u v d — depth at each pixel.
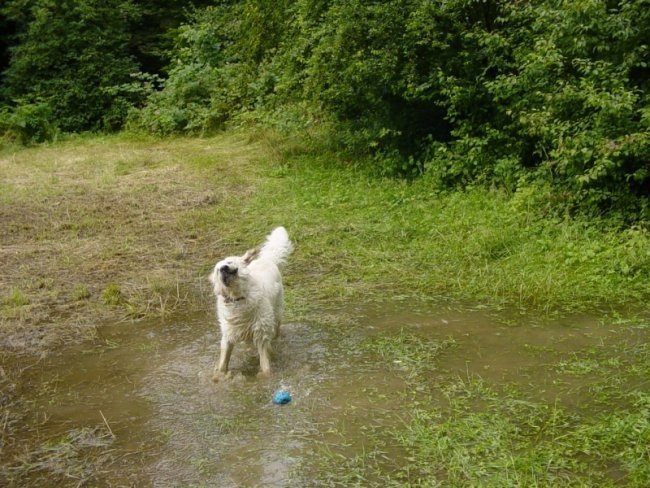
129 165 11.56
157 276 6.81
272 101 11.54
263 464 4.15
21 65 17.48
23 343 5.61
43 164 12.02
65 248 7.58
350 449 4.24
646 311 5.77
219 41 16.64
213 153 12.32
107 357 5.38
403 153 9.92
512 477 3.96
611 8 7.38
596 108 7.08
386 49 8.89
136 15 19.17
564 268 6.49
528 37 8.11
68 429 4.52
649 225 6.98
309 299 6.24
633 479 3.90
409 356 5.20
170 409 4.69
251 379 5.00
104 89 16.86
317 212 8.44
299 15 10.23
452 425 4.39
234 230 8.01
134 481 4.07
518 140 8.50
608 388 4.73
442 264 6.84
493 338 5.44
